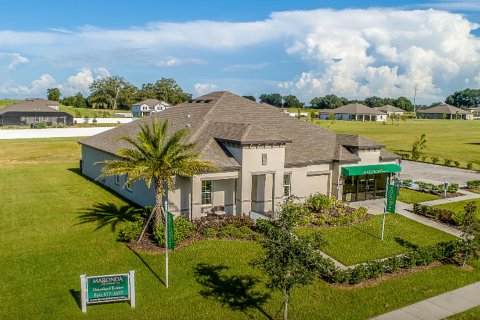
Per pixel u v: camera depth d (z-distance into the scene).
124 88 199.00
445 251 21.88
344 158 32.22
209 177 26.48
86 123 114.44
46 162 54.56
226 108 35.12
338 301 17.27
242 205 27.53
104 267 20.03
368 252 22.67
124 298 16.47
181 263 20.44
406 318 16.08
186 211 26.64
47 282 18.53
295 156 31.36
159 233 22.16
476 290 18.67
